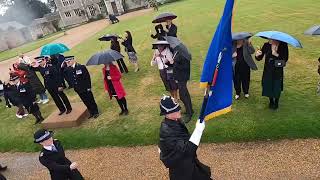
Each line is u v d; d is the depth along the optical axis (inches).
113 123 372.5
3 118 482.6
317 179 225.6
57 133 377.1
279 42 286.7
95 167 302.5
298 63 433.1
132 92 456.8
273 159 255.3
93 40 1118.4
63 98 398.0
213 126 310.5
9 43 2244.1
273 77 297.7
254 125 297.6
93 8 2337.6
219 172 253.4
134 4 2190.0
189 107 334.6
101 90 502.9
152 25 1130.7
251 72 428.8
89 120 393.7
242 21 791.1
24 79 414.6
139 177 273.4
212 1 1496.1
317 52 463.8
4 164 347.3
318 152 252.8
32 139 385.4
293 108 314.7
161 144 159.8
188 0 1872.5
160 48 358.0
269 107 321.7
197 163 173.6
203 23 912.9
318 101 321.1
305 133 276.1
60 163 218.5
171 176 166.1
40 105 499.8
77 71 371.9
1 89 571.2
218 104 149.9
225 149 281.3
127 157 306.5
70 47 1088.2
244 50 328.8
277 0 1063.6
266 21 736.3
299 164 244.1
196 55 566.9
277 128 287.4
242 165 256.2
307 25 626.5
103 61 349.7
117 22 1674.5
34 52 1264.8
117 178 279.1
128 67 587.8
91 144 342.6
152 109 386.0
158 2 2057.1
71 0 2338.8
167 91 434.0
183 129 164.9
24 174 320.8
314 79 374.0
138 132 339.9
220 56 139.7
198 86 422.0
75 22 2401.6
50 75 388.2
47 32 2615.7
